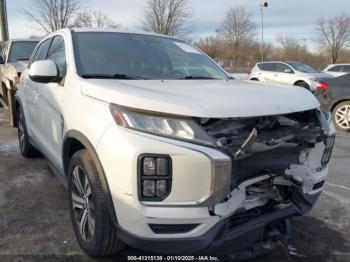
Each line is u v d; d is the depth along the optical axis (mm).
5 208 3955
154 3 32031
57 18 23391
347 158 6215
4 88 9547
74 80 3289
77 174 3094
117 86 2867
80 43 3766
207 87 3074
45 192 4391
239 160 2639
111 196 2605
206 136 2455
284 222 3207
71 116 3104
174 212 2449
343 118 8852
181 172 2424
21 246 3238
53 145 3812
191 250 2521
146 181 2441
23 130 5453
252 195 2828
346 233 3631
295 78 17078
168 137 2453
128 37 4113
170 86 3041
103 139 2619
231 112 2520
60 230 3520
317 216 3980
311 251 3295
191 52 4371
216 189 2434
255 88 3168
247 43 54875
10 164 5406
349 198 4480
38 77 3451
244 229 2697
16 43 9914
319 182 3160
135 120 2518
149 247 2510
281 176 2846
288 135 2748
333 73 19328
